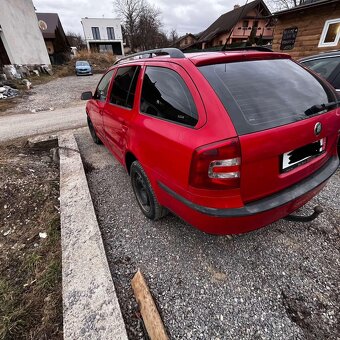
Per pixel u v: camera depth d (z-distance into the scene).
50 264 2.03
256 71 1.80
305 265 1.96
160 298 1.73
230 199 1.52
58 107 9.69
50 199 2.94
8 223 2.65
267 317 1.60
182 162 1.61
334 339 1.48
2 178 3.27
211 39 31.33
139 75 2.34
